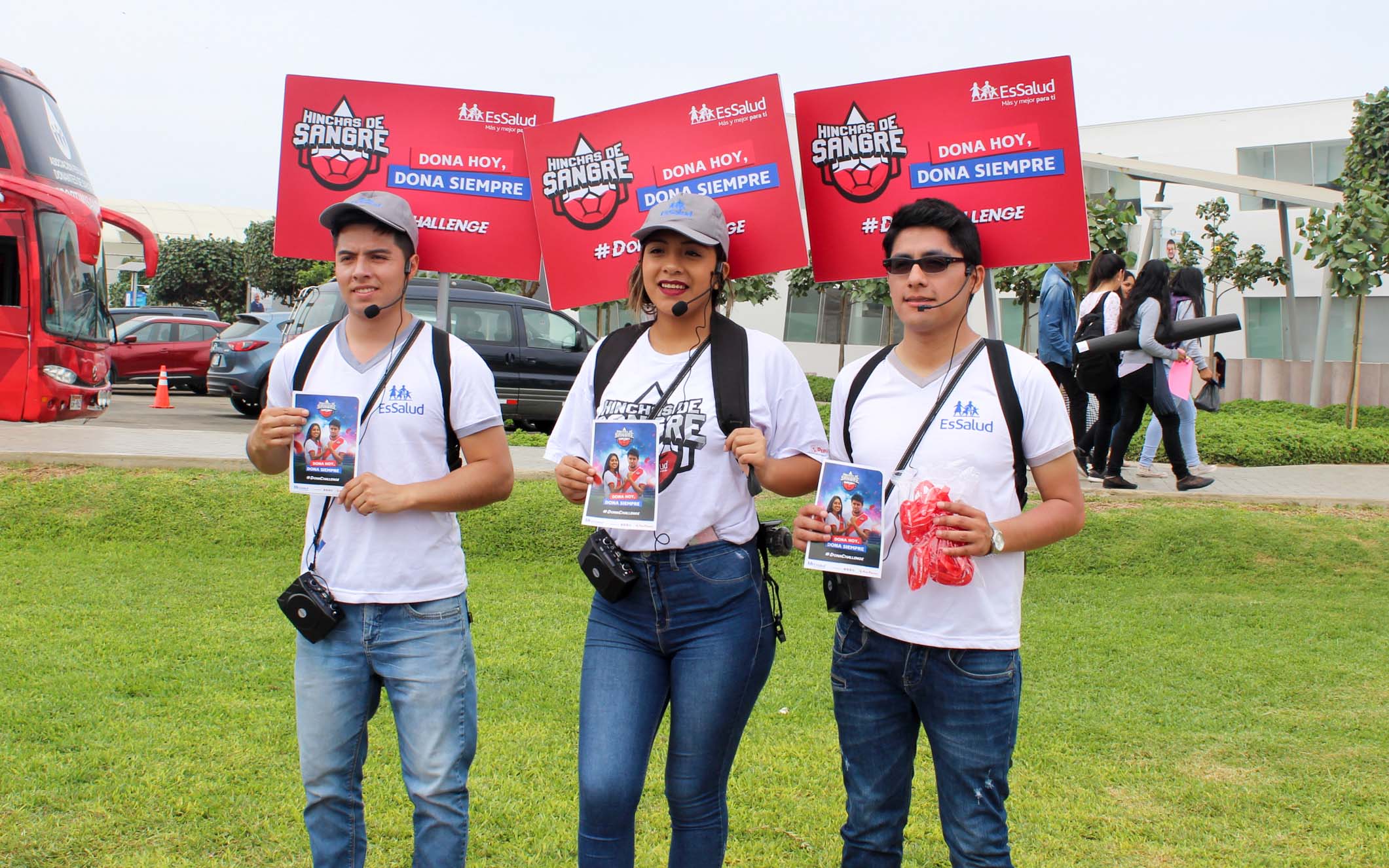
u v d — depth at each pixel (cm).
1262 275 2505
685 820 277
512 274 467
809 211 445
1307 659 553
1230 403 1970
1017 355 272
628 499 275
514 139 462
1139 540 759
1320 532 774
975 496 261
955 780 264
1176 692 503
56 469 858
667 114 426
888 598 268
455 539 292
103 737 416
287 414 280
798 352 2473
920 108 431
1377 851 348
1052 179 423
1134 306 839
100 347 1265
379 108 457
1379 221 1505
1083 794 392
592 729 274
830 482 268
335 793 284
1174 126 2797
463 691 285
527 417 1416
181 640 541
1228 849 350
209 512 779
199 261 4041
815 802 384
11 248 1170
